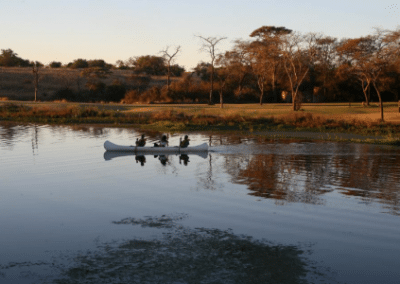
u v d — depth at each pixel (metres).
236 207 10.50
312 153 20.47
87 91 89.88
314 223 9.25
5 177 14.36
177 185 13.04
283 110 51.31
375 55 41.66
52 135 28.73
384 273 6.79
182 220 9.47
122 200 11.24
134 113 46.84
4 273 6.74
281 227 8.98
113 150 20.77
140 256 7.41
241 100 82.50
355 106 57.91
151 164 17.02
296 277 6.63
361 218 9.62
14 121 41.53
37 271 6.82
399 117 41.50
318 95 78.12
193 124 37.09
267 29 72.50
